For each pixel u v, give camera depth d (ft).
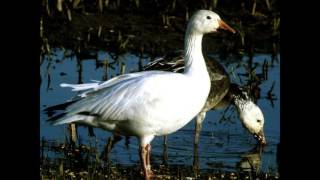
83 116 38.91
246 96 48.01
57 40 59.00
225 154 44.24
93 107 38.68
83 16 61.05
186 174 40.93
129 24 60.54
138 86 38.86
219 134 47.06
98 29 59.98
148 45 58.29
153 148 44.65
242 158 43.88
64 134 45.01
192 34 40.91
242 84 53.06
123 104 38.68
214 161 43.16
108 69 55.36
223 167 42.32
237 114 50.08
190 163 42.73
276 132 47.67
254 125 46.93
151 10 61.98
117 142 44.68
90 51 57.93
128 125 39.40
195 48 40.73
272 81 53.83
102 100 38.68
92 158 42.09
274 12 61.41
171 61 45.57
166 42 58.70
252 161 43.34
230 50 58.23
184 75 39.93
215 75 46.93
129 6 62.34
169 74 39.68
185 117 39.99
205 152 44.32
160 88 38.93
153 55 57.31
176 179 40.16
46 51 57.21
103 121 39.24
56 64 56.03
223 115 50.16
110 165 41.14
